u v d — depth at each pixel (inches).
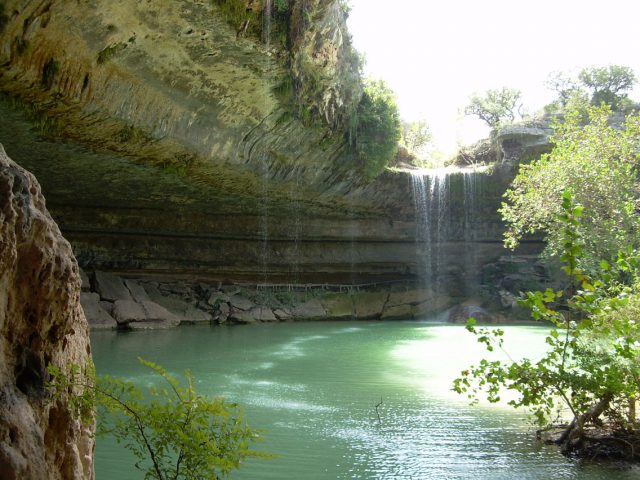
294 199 1026.7
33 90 507.8
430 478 237.6
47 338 113.6
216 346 675.4
